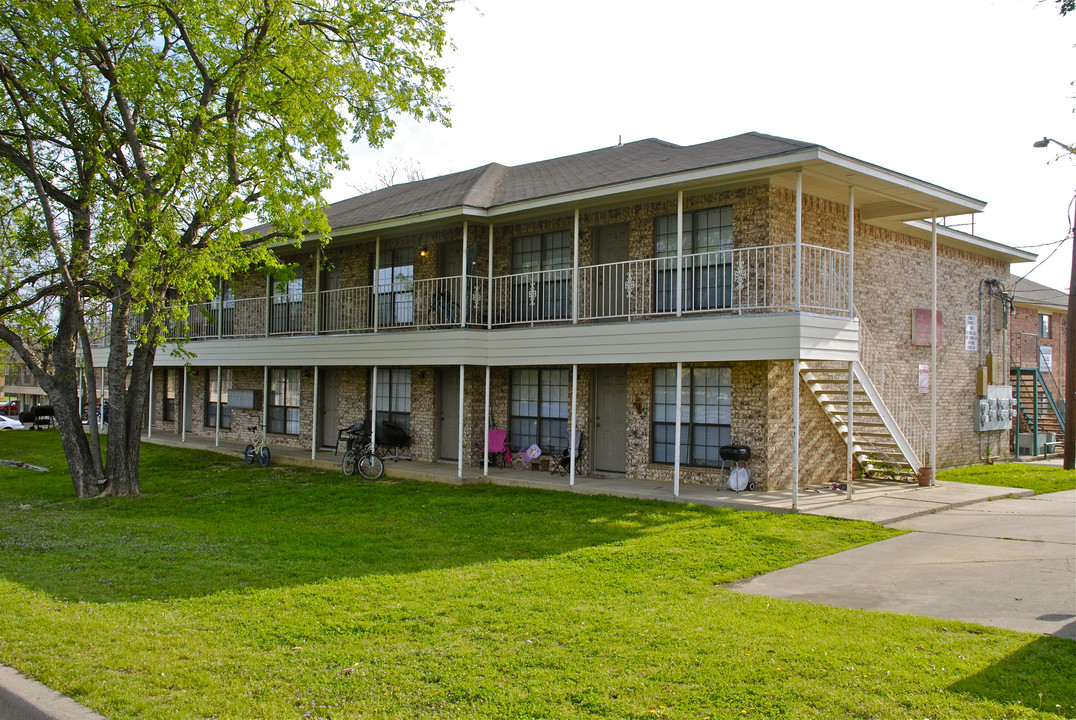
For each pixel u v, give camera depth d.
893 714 4.47
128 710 4.63
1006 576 7.86
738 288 12.47
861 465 15.58
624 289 14.88
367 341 17.17
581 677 5.10
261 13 13.93
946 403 18.64
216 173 14.07
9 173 14.99
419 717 4.53
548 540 9.88
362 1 14.49
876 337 15.99
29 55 13.45
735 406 13.57
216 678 5.11
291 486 15.44
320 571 8.21
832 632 6.01
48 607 6.77
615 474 15.30
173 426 27.20
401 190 22.95
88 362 14.92
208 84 14.02
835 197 14.45
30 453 22.22
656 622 6.29
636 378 14.91
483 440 17.09
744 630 6.04
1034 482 15.66
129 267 13.84
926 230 16.98
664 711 4.56
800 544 9.46
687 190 13.49
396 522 11.41
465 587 7.47
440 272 17.84
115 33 13.93
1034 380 23.14
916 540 9.78
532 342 14.72
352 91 15.13
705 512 11.51
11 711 4.86
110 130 14.22
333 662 5.43
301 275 21.56
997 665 5.21
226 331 23.44
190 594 7.25
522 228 16.72
